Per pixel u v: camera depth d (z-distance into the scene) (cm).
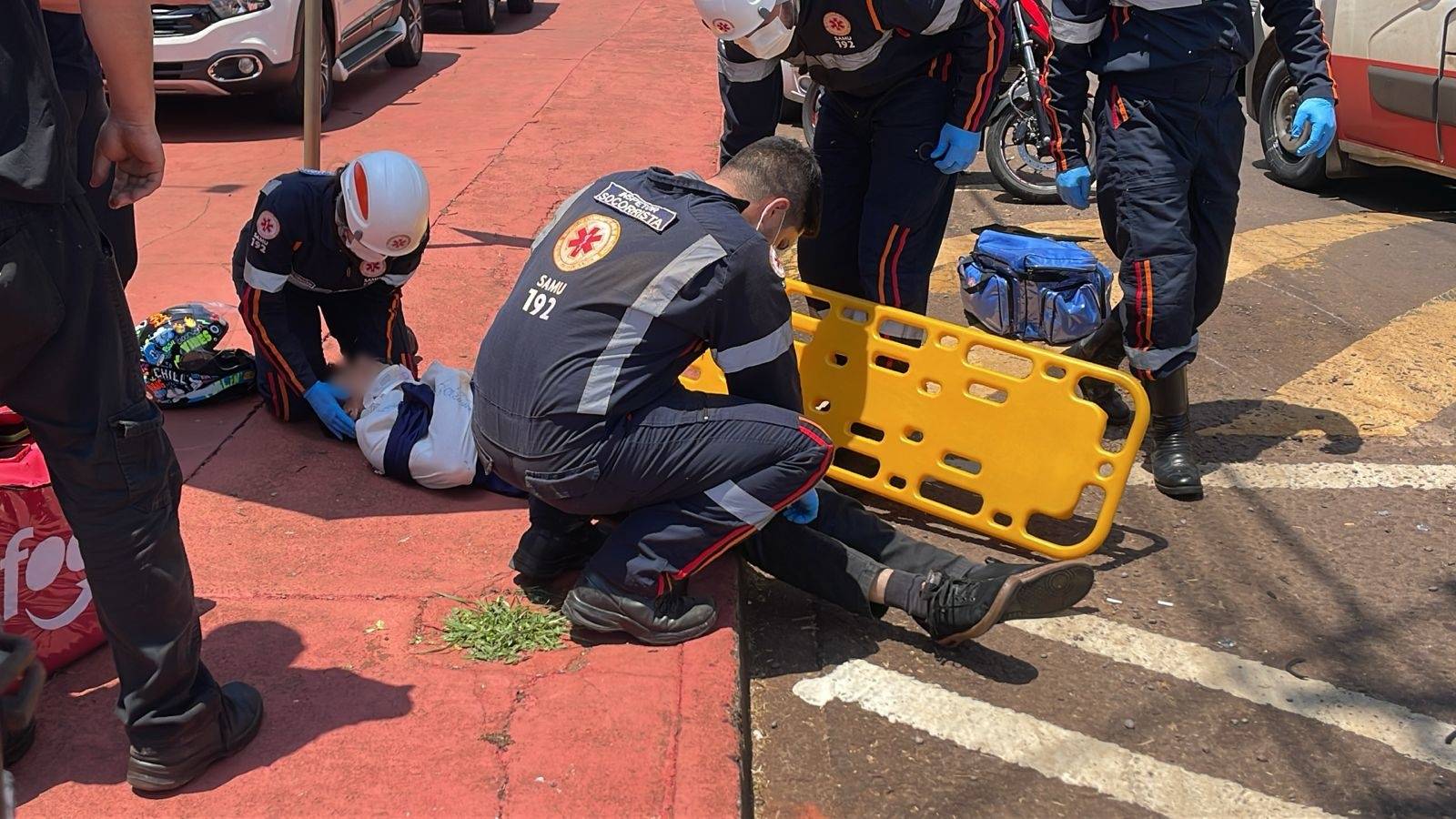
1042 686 298
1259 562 354
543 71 1057
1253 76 781
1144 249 373
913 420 351
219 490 348
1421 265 614
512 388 279
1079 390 437
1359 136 706
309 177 360
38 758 243
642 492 278
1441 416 450
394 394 363
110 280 213
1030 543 336
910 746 276
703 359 380
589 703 264
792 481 280
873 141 378
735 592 308
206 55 775
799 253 412
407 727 254
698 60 1135
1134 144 371
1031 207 712
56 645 262
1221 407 456
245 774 240
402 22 1021
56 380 207
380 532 330
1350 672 306
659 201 282
